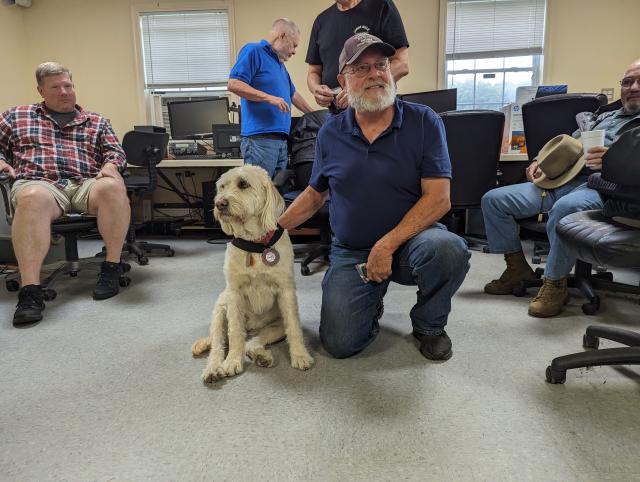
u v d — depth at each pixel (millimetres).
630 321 1742
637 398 1159
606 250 1148
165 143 3207
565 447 969
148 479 900
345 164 1434
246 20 4418
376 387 1250
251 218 1378
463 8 4266
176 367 1409
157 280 2521
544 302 1804
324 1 4301
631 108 2074
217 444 1008
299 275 2605
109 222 2234
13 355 1519
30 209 1964
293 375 1332
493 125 2727
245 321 1558
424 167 1385
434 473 898
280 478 894
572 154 1969
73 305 2072
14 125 2322
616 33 4105
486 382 1266
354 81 1364
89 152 2447
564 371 1229
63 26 4559
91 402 1203
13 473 927
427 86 4359
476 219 3594
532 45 4270
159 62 4617
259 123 2578
